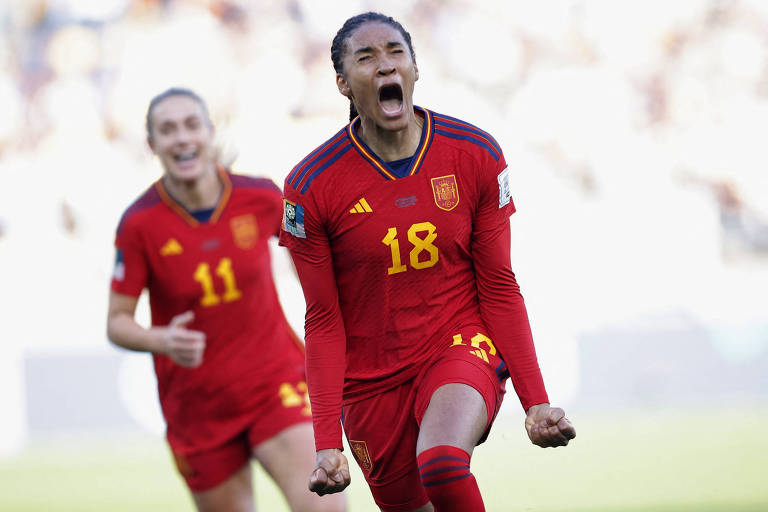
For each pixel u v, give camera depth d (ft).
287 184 39.50
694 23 179.93
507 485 85.76
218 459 52.80
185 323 52.85
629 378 135.95
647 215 165.78
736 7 180.65
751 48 178.09
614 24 180.24
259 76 174.40
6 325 143.13
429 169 38.93
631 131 173.99
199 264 52.65
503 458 103.30
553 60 179.83
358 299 40.52
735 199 168.45
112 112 169.78
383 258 39.19
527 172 169.99
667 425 118.32
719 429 113.39
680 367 136.46
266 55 176.04
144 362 132.57
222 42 176.55
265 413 52.19
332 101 175.32
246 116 171.42
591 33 180.65
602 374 135.95
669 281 157.38
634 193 168.25
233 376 52.19
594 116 174.09
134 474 101.50
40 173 162.81
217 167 54.54
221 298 52.65
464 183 39.19
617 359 136.15
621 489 81.35
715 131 173.06
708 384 136.98
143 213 52.75
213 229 53.11
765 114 173.47
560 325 142.92
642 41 179.32
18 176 161.99
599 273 157.99
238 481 53.52
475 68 178.70
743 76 176.86
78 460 113.19
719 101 175.94
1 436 128.67
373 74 37.24
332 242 39.75
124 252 52.75
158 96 53.62
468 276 41.24
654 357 136.46
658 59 178.60
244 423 52.37
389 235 38.86
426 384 39.50
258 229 53.78
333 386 40.04
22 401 130.00
